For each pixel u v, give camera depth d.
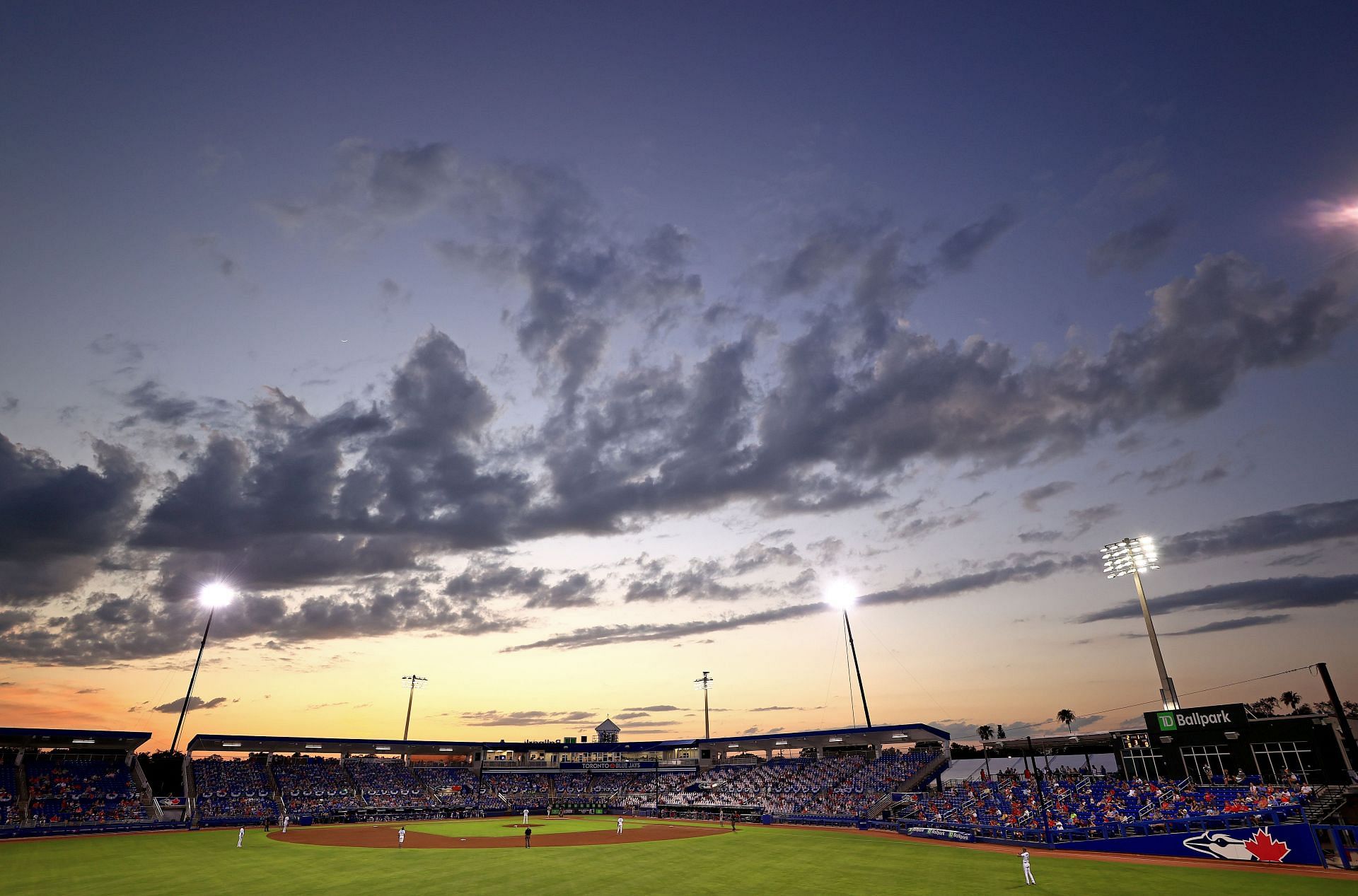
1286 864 36.62
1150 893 30.56
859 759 91.50
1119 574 67.44
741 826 76.06
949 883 34.38
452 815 93.94
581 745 116.06
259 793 90.19
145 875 39.66
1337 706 48.94
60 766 81.94
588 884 35.97
